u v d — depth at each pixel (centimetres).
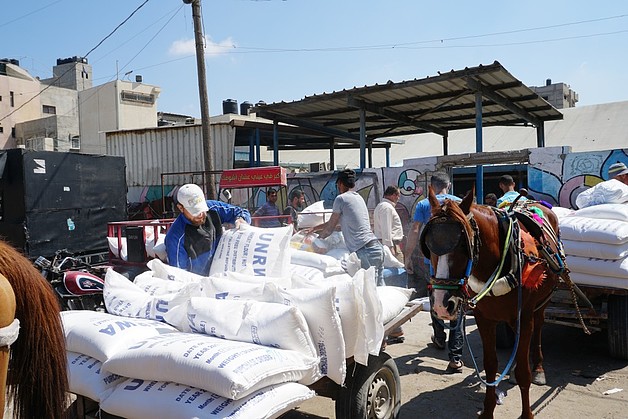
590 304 545
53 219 1077
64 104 4150
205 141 1312
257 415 250
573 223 561
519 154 1062
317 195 1368
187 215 447
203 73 1298
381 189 1230
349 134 1795
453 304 323
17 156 1030
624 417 432
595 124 2327
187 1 1275
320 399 481
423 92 1239
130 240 604
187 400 261
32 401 222
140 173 1817
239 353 268
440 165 1152
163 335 311
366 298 321
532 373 514
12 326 195
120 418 307
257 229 439
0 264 212
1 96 3809
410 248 584
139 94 3494
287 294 322
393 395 388
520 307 378
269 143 1972
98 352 301
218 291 346
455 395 485
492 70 1038
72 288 610
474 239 348
